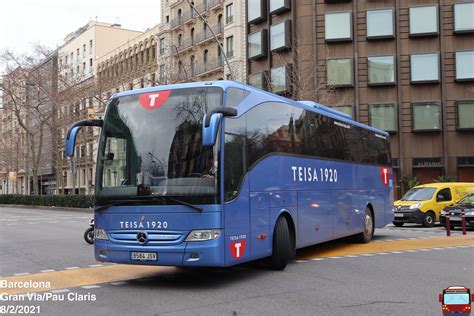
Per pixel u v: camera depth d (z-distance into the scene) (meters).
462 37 40.00
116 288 8.40
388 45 40.81
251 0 46.91
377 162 16.42
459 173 39.69
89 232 15.62
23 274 9.97
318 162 12.01
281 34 42.78
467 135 39.53
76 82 52.34
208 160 8.07
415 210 22.11
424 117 39.88
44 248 14.48
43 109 59.72
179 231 7.96
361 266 10.58
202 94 8.44
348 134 14.13
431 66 39.97
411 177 39.19
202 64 55.72
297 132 11.12
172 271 10.11
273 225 9.72
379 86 40.66
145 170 8.30
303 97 37.03
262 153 9.52
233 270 10.14
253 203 9.01
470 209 19.94
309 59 40.38
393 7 40.75
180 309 6.89
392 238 16.70
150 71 63.75
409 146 40.19
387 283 8.70
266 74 43.62
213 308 6.95
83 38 85.44
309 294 7.84
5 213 39.81
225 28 52.50
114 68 74.38
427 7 40.19
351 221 13.85
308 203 11.29
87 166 72.31
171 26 62.00
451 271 9.91
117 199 8.38
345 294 7.82
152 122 8.52
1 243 16.06
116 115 8.86
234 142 8.59
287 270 10.12
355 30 41.03
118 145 8.68
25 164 71.56
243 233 8.60
